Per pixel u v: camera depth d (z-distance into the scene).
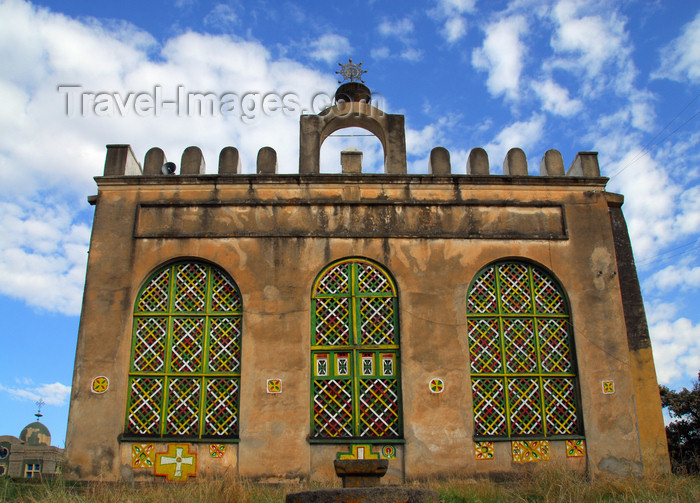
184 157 13.51
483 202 13.14
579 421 12.05
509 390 12.11
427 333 12.25
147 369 12.02
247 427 11.60
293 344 12.09
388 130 13.90
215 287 12.57
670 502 9.04
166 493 9.63
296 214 12.94
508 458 11.65
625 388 12.23
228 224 12.86
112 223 12.84
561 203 13.31
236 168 13.46
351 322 12.31
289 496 6.16
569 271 12.87
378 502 6.00
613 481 10.39
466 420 11.77
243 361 11.97
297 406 11.73
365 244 12.75
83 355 11.98
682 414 14.88
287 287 12.45
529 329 12.52
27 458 20.58
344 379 11.99
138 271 12.52
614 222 13.45
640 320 12.77
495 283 12.78
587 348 12.39
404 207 13.08
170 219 12.89
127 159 13.48
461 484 10.46
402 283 12.53
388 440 11.57
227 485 9.66
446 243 12.84
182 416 11.76
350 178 13.12
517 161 13.63
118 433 11.54
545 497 9.12
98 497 9.71
